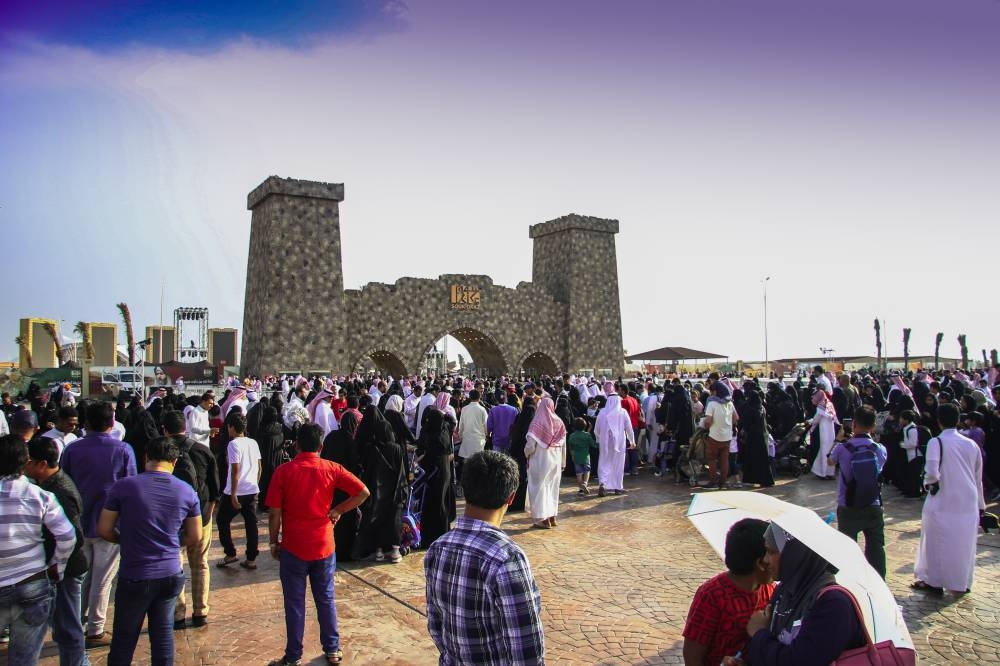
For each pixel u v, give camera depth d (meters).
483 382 28.23
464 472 3.64
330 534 6.71
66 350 56.94
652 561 9.88
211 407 13.96
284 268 41.72
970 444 8.27
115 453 7.22
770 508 4.09
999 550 10.27
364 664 6.68
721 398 14.96
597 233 54.56
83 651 6.06
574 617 7.74
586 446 14.78
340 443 9.88
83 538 6.43
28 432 7.66
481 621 3.37
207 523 7.72
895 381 19.33
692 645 3.97
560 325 53.12
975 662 6.60
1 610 5.16
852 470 7.82
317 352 42.03
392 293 46.88
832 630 3.32
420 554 10.52
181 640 7.27
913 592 8.47
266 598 8.55
